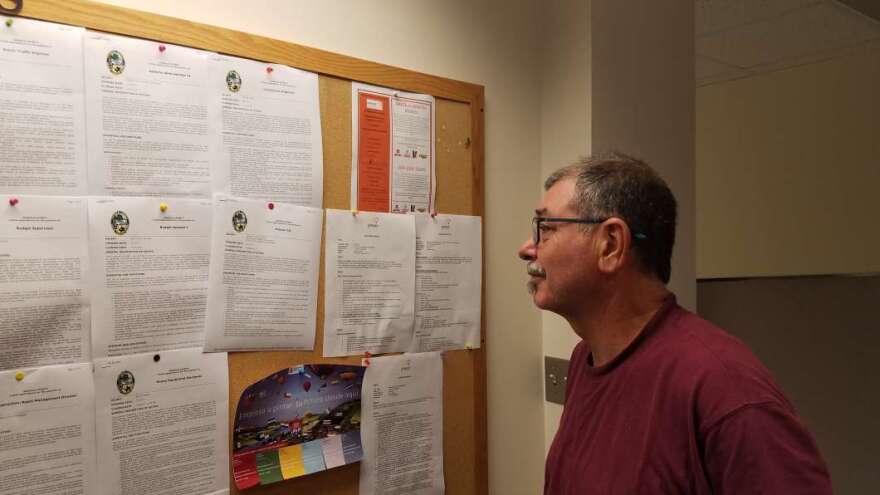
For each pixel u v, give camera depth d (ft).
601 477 3.17
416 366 4.59
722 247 13.98
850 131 12.10
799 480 2.61
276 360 3.96
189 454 3.61
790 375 7.29
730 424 2.72
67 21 3.28
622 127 5.44
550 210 3.48
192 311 3.63
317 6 4.21
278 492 3.95
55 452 3.20
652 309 3.39
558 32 5.49
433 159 4.73
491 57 5.24
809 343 7.53
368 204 4.38
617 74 5.42
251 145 3.85
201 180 3.67
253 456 3.83
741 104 13.66
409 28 4.70
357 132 4.33
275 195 3.94
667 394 3.00
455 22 5.00
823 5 9.51
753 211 13.47
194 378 3.63
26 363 3.14
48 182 3.22
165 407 3.53
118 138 3.41
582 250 3.34
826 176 12.42
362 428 4.30
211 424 3.69
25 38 3.17
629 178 3.33
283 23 4.05
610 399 3.31
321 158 4.13
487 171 5.17
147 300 3.49
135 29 3.47
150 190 3.51
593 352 3.60
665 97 5.86
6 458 3.08
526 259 3.74
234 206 3.78
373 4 4.50
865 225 11.89
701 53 11.86
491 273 5.17
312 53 4.11
